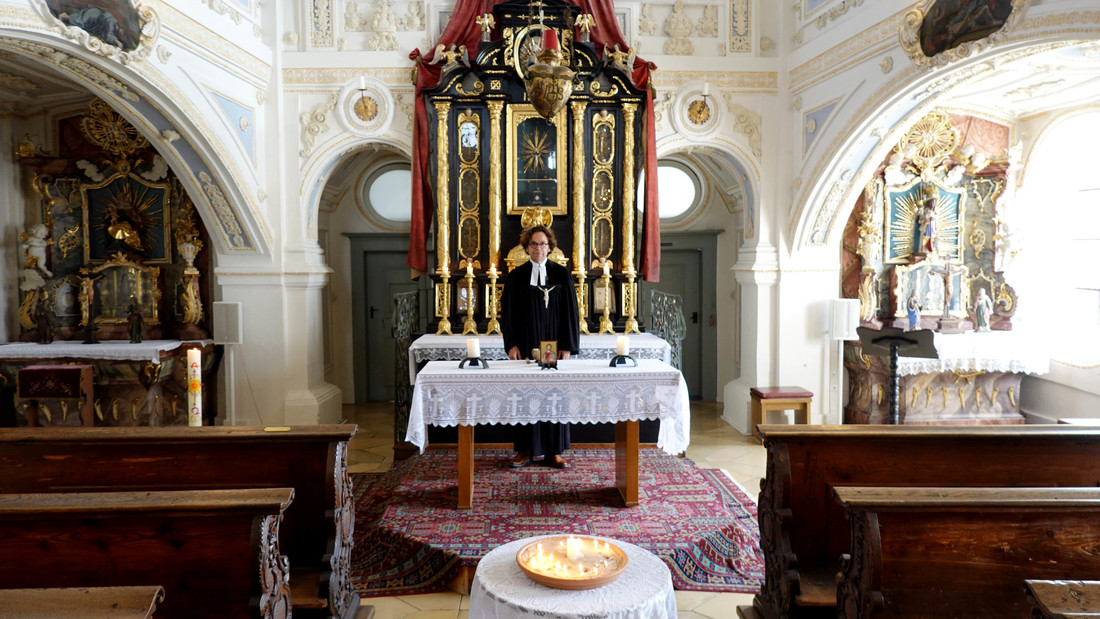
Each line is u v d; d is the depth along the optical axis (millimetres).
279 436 3484
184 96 5848
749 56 7539
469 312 7250
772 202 7629
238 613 2625
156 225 7777
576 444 6559
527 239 5488
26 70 6609
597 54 7449
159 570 2611
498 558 3213
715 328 9430
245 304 7523
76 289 7695
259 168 7285
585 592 2883
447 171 7223
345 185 9234
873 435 3416
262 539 2623
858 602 2689
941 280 7789
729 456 6809
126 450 3451
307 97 7445
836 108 6543
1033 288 7762
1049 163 7648
